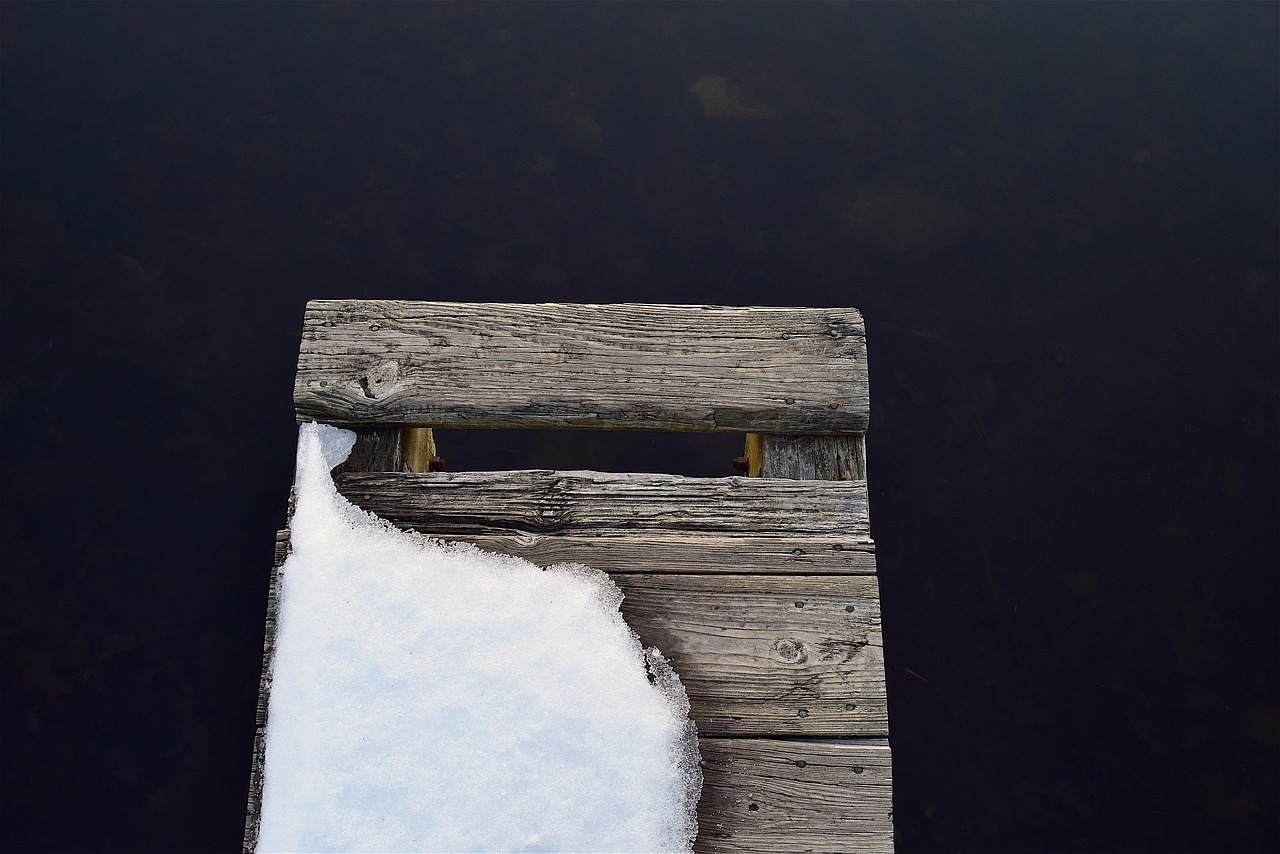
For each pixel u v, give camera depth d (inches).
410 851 74.3
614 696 80.6
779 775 80.0
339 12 196.9
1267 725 143.5
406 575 84.3
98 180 174.9
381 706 78.3
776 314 96.7
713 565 87.5
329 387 92.3
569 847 75.2
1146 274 177.2
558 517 89.0
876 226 179.5
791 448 94.9
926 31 203.2
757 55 197.5
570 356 94.1
